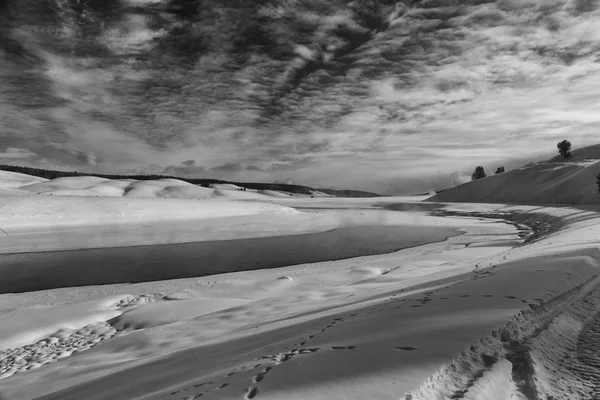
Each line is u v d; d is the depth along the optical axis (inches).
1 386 274.2
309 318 291.9
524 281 280.5
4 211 1493.6
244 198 4800.7
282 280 623.5
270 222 1886.1
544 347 171.9
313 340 193.8
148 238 1299.2
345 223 1909.4
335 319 256.7
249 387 135.3
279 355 173.6
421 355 148.1
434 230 1583.4
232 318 394.0
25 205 1601.9
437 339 164.4
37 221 1487.5
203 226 1657.2
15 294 623.5
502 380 137.6
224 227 1638.8
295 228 1659.7
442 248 1036.5
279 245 1191.6
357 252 1045.8
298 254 1021.8
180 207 2078.0
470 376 137.9
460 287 284.4
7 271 816.9
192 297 553.0
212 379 158.1
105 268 847.1
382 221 2041.1
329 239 1328.7
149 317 444.1
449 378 133.9
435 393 124.4
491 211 2586.1
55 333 420.2
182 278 736.3
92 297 593.3
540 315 209.6
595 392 136.9
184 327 377.7
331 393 122.6
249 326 336.2
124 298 565.0
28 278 753.0
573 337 193.3
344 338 187.9
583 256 385.1
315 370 143.4
